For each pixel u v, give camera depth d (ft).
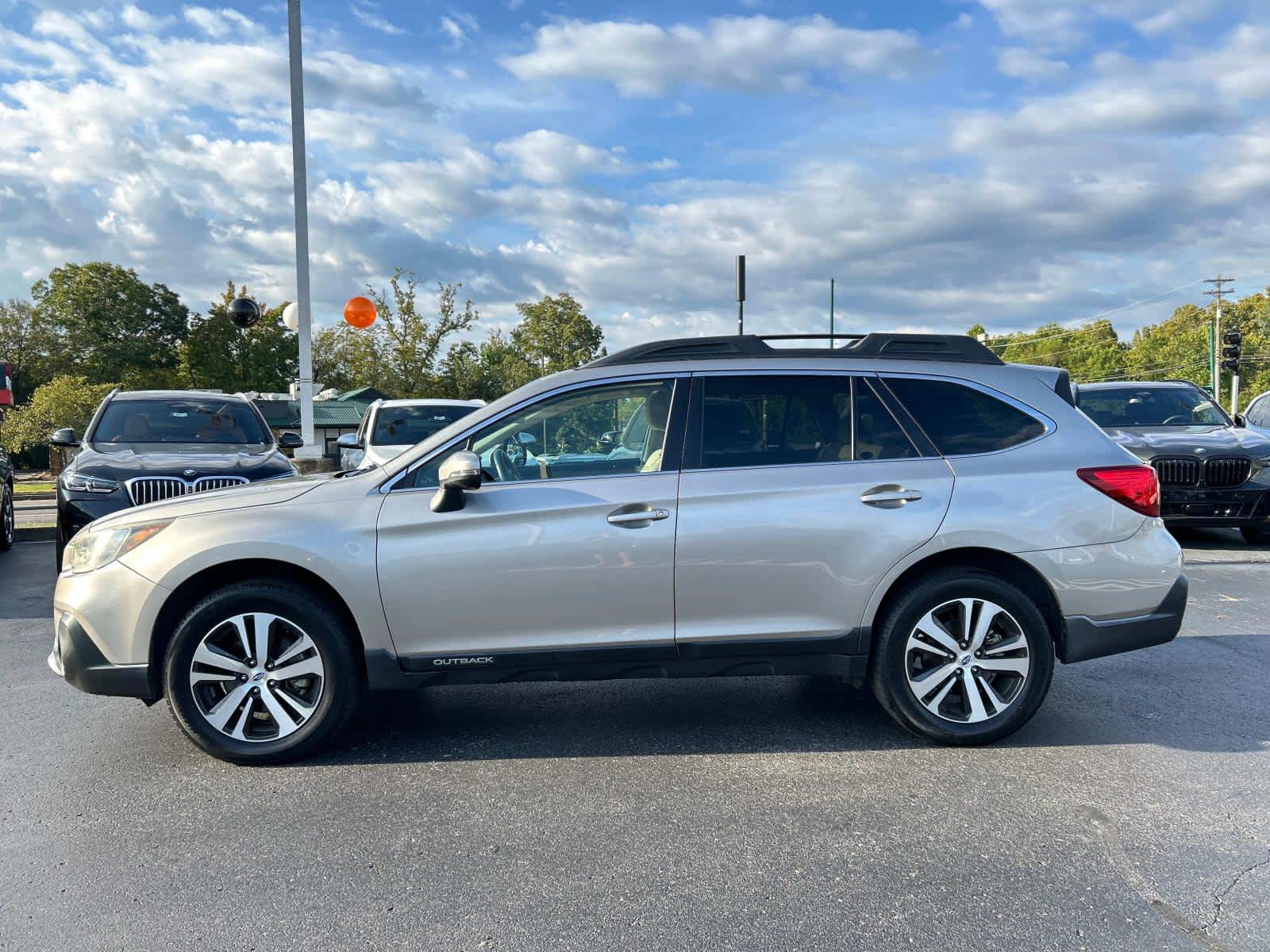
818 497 13.66
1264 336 285.64
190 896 9.82
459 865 10.48
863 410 14.28
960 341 15.07
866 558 13.62
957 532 13.66
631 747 14.20
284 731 13.44
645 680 17.89
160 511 13.78
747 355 14.57
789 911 9.43
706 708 16.12
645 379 14.32
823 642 13.78
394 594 13.33
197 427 31.19
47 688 17.60
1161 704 15.99
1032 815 11.66
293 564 13.47
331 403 176.65
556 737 14.70
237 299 47.19
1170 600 14.24
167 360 221.66
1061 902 9.57
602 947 8.80
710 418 14.10
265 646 13.41
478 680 13.73
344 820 11.68
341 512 13.51
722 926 9.16
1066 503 13.93
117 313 217.36
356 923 9.28
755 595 13.65
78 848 10.95
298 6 44.60
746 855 10.64
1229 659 18.90
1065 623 13.98
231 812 11.94
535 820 11.63
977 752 13.84
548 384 14.30
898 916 9.31
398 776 13.14
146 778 13.10
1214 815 11.63
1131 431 36.40
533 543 13.39
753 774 13.07
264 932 9.12
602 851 10.78
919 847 10.81
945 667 13.84
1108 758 13.58
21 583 29.81
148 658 13.35
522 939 8.98
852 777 12.96
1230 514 32.91
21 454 197.57
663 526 13.47
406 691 17.30
